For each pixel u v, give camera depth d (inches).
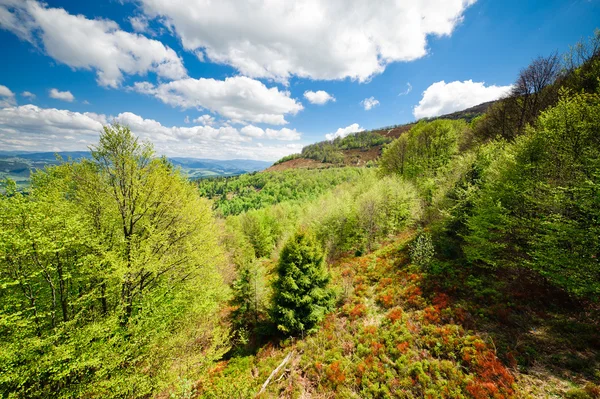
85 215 510.6
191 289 628.7
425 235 905.5
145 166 584.7
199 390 588.1
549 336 450.9
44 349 391.5
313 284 738.8
